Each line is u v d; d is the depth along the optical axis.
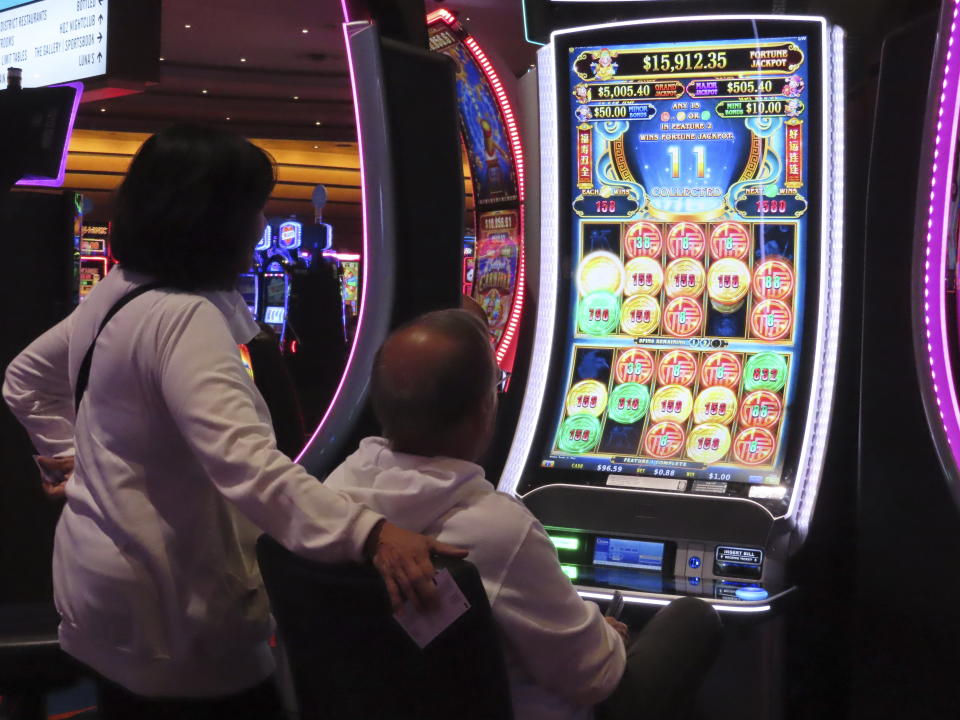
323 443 2.67
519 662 1.40
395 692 1.29
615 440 2.65
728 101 2.58
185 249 1.52
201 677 1.54
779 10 2.71
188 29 12.39
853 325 2.59
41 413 1.76
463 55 4.02
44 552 3.52
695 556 2.50
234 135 1.57
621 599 1.91
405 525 1.37
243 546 1.61
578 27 2.67
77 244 3.57
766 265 2.58
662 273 2.66
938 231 2.25
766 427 2.54
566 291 2.73
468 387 1.40
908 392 2.46
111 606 1.50
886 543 2.53
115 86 5.14
